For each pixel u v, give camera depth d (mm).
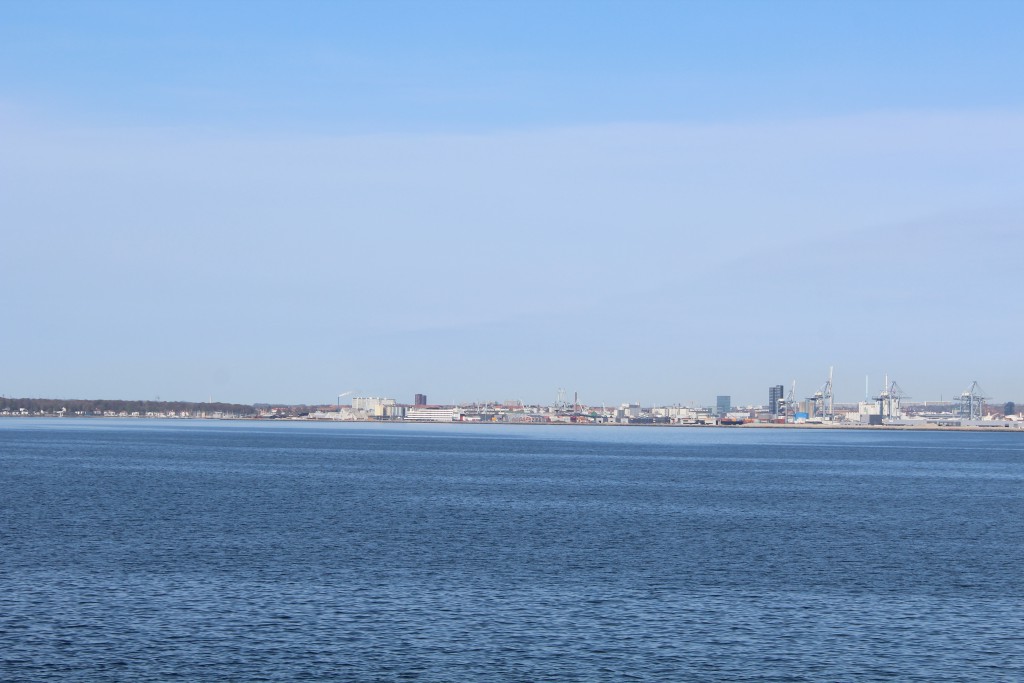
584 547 79250
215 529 87312
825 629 52688
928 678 44812
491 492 129250
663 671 45469
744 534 88188
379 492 126750
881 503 120438
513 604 57688
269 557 72312
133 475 151750
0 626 51312
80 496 115500
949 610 57188
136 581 62750
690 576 66875
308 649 48031
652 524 94938
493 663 46344
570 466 194125
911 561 73938
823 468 196000
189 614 54219
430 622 53281
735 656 47781
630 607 57250
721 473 176125
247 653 47250
